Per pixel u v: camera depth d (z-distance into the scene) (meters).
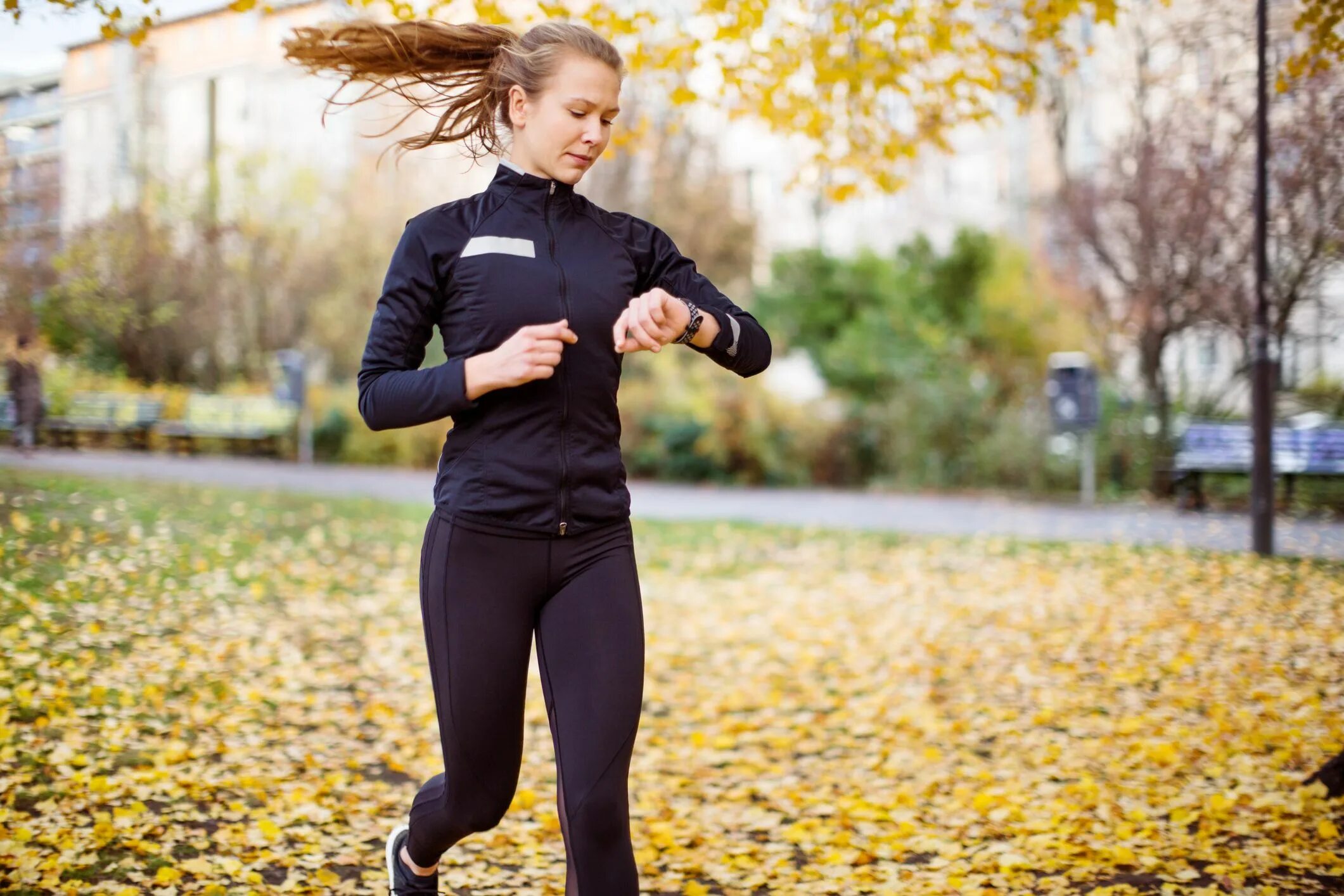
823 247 17.34
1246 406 13.16
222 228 16.52
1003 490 13.52
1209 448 11.01
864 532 10.43
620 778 2.17
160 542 7.18
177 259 15.64
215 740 4.35
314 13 4.93
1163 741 4.48
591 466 2.23
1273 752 4.26
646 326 2.09
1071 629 6.51
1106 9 5.73
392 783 4.22
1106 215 12.97
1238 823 3.57
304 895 3.16
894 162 6.79
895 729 5.12
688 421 15.15
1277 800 3.68
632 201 18.73
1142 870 3.32
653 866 3.55
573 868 2.17
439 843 2.43
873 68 6.15
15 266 12.38
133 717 4.39
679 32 6.04
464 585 2.21
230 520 8.55
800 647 6.69
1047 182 19.19
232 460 15.60
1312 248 8.91
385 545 8.73
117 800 3.63
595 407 2.24
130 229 14.34
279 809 3.76
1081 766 4.36
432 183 19.11
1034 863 3.45
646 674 6.13
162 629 5.54
